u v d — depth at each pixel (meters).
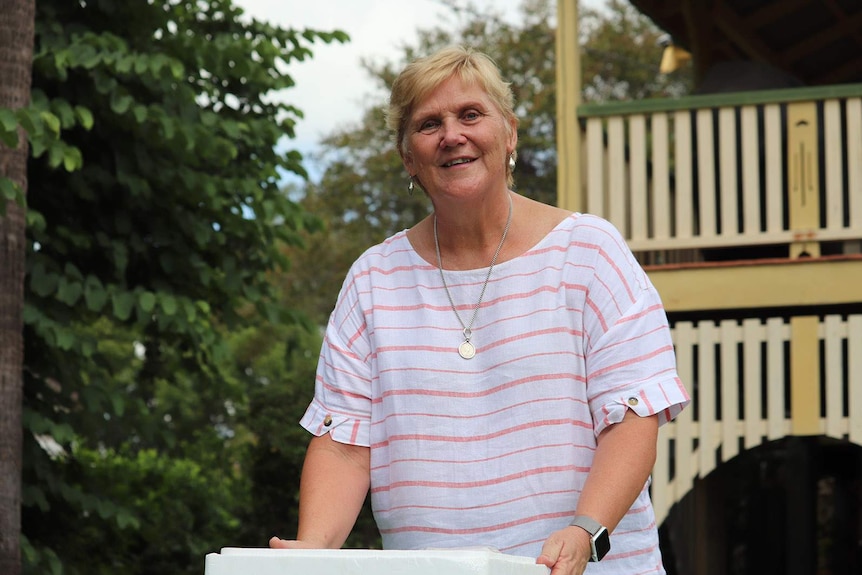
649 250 7.23
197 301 8.02
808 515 10.84
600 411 2.45
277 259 8.94
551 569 2.17
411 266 2.69
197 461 12.94
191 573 10.86
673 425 6.99
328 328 2.78
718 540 9.38
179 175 7.97
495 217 2.62
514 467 2.47
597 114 7.38
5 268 6.53
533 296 2.55
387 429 2.60
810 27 9.56
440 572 1.96
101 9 7.99
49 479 7.52
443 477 2.52
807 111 7.07
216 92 8.71
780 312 7.57
